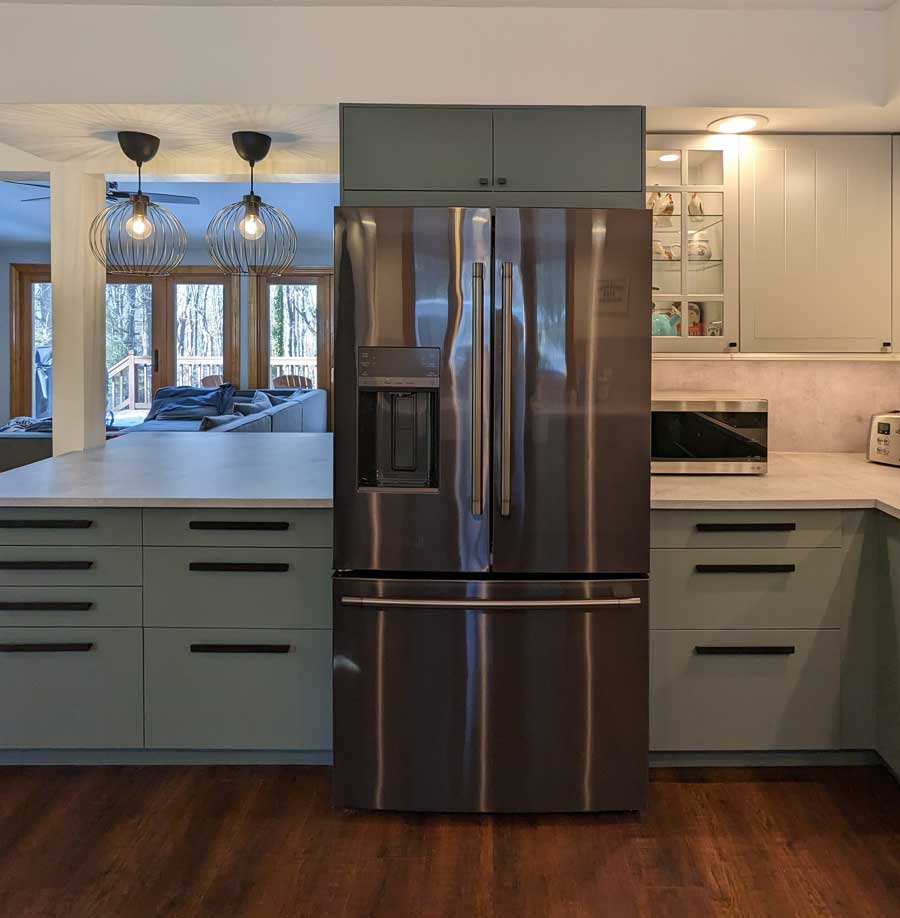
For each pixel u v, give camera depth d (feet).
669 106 8.36
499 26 8.36
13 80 8.25
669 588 7.68
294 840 6.86
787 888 6.19
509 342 6.88
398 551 7.10
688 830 7.01
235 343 30.58
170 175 10.38
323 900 6.07
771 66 8.35
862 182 9.00
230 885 6.23
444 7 8.32
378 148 8.11
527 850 6.73
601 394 6.98
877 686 7.70
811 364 10.28
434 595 7.10
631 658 7.11
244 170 10.36
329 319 30.60
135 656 7.75
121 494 7.73
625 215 6.89
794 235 9.00
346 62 8.32
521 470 7.01
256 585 7.70
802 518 7.64
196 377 30.78
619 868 6.47
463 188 8.13
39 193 20.99
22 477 8.77
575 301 6.92
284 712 7.79
